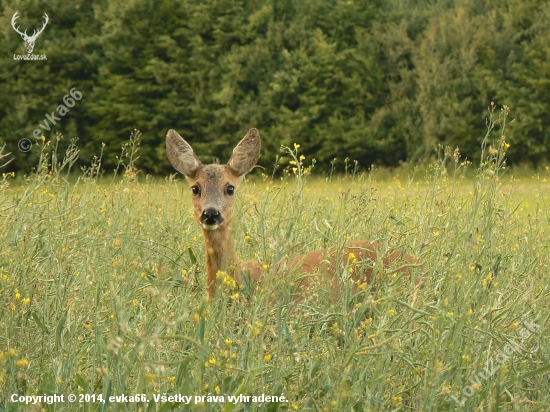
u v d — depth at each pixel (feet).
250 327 23.12
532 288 27.55
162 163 184.44
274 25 193.57
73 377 24.72
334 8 197.67
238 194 40.47
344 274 28.02
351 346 22.66
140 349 21.01
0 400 23.27
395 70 193.98
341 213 39.65
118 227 35.94
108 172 181.98
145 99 187.42
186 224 44.42
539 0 185.68
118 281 27.89
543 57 179.22
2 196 36.70
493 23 185.16
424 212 37.63
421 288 29.40
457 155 38.19
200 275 34.24
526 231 42.09
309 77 190.08
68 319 26.27
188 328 25.14
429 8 206.59
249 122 188.85
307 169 37.63
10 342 24.57
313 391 23.08
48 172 41.27
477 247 28.48
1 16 182.39
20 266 28.09
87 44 184.24
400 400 23.02
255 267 33.73
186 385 20.71
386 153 188.34
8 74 176.65
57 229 34.50
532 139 175.42
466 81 180.45
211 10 194.59
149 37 190.39
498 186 33.47
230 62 192.13
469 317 24.79
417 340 25.58
